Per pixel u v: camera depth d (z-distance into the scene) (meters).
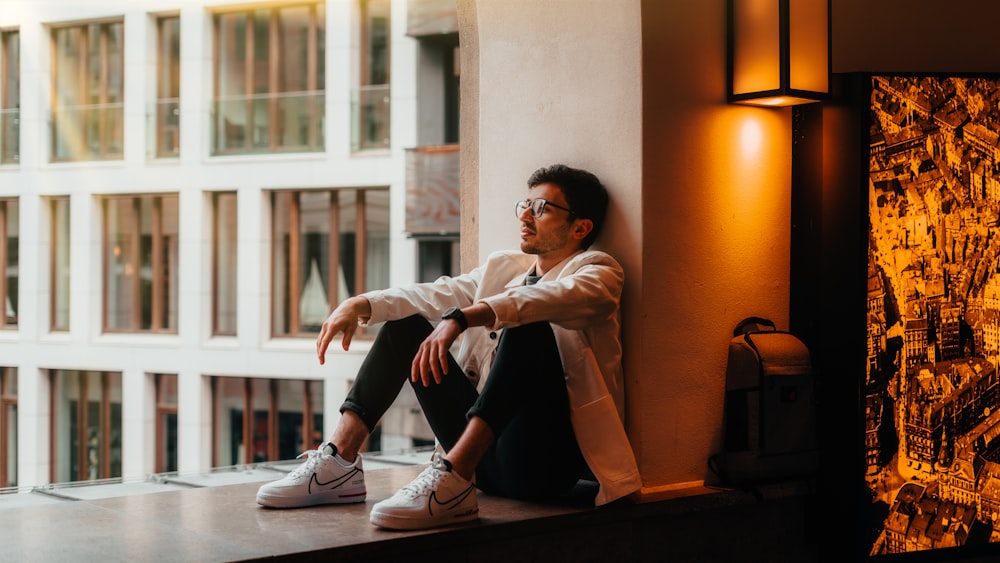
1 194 15.72
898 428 3.06
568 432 2.72
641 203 2.84
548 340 2.62
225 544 2.30
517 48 3.17
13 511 2.63
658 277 2.88
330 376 14.36
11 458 15.79
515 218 3.17
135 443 15.22
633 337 2.86
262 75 14.52
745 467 2.95
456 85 13.71
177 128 14.94
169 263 15.19
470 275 3.01
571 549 2.66
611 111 2.92
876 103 3.03
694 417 2.98
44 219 15.71
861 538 3.01
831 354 3.07
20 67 15.48
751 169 3.10
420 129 13.74
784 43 2.87
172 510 2.66
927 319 3.10
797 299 3.17
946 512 3.12
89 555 2.21
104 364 15.35
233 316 14.97
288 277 14.64
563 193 2.82
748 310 3.10
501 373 2.55
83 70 15.39
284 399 14.66
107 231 15.45
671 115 2.91
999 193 3.21
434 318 2.88
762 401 2.94
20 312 15.75
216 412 14.97
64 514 2.61
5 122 15.65
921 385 3.09
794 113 3.19
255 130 14.60
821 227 3.10
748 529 3.00
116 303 15.48
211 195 14.90
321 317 14.55
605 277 2.71
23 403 15.79
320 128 14.27
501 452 2.75
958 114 3.15
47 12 15.30
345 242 14.39
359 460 2.78
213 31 14.70
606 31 2.93
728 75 3.03
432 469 2.51
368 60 14.12
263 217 14.55
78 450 15.59
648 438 2.87
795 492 3.04
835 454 3.05
